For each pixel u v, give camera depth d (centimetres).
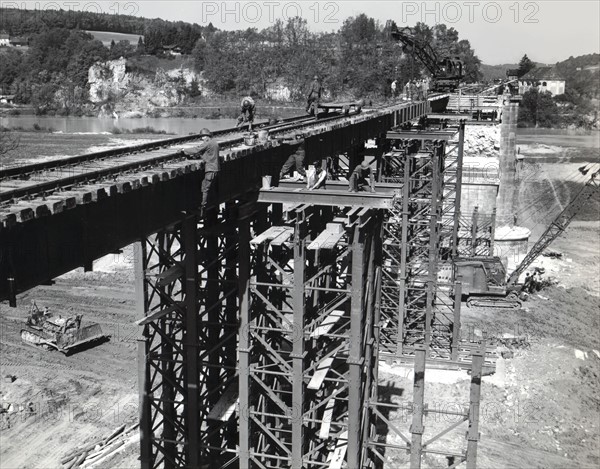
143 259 2088
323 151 2788
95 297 5225
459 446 3123
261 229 2264
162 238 2162
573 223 9088
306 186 2420
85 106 14512
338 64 14438
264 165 2289
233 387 2308
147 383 2169
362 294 2098
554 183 11594
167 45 18225
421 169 4119
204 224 2223
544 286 5906
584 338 4766
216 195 1958
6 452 3172
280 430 2244
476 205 6122
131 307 5041
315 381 2088
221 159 1923
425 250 4609
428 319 4034
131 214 1628
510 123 6044
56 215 1396
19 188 1348
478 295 5188
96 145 9162
